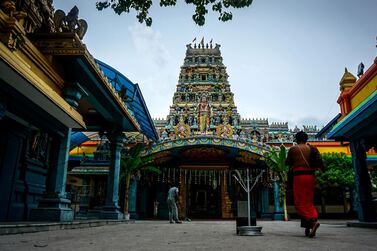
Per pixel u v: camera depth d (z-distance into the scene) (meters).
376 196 25.59
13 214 8.95
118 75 14.02
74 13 8.84
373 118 9.76
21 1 9.48
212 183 32.38
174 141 24.88
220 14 6.75
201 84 39.84
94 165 24.34
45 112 8.26
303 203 5.26
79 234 5.81
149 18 6.82
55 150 9.06
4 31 6.41
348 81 12.63
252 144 24.97
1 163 8.46
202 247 3.76
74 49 8.50
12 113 7.88
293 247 3.72
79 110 14.66
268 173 27.12
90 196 24.41
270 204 29.44
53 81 8.79
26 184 9.76
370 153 26.12
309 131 37.66
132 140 27.31
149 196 30.56
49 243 4.07
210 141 24.97
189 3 6.64
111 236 5.48
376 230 8.02
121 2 6.55
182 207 29.92
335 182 25.39
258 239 4.91
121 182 23.86
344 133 11.94
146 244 4.12
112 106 12.98
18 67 6.01
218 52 43.34
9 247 3.50
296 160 5.37
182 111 36.34
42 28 8.75
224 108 36.56
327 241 4.52
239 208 6.35
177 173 30.97
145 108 17.50
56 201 8.46
